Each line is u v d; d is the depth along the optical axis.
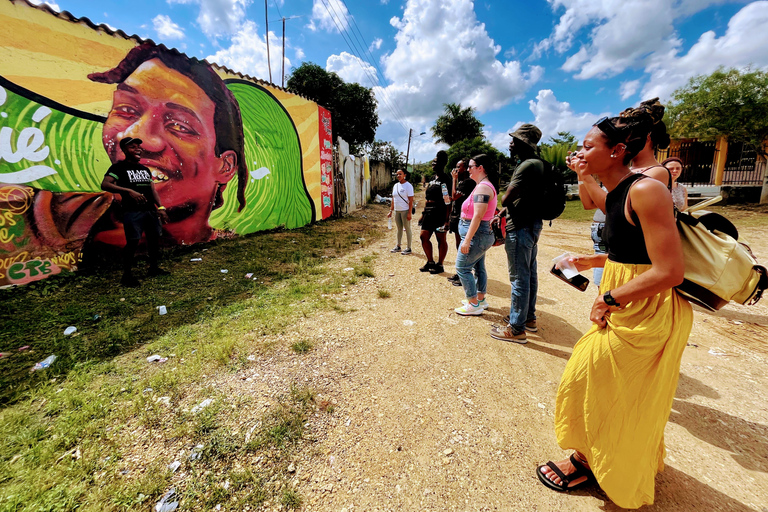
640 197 1.32
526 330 3.55
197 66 6.57
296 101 9.84
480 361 2.96
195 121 6.55
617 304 1.46
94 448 1.91
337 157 12.97
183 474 1.77
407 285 4.94
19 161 4.21
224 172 7.29
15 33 4.15
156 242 4.79
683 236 1.45
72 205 4.62
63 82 4.61
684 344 1.51
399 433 2.11
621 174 1.51
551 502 1.69
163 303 3.96
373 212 15.83
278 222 9.24
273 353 2.96
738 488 1.78
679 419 2.31
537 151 3.11
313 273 5.39
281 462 1.87
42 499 1.59
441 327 3.60
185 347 3.03
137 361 2.81
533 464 1.92
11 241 4.09
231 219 7.58
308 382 2.57
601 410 1.55
